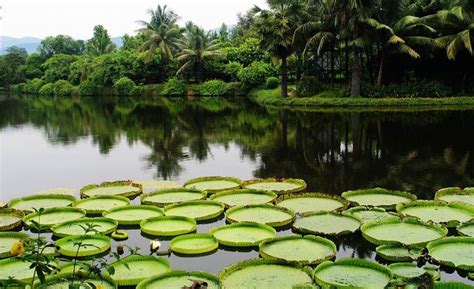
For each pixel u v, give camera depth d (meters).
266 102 32.06
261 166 13.76
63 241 7.58
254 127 21.50
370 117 22.80
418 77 29.84
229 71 43.81
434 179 11.72
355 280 6.18
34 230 8.55
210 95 42.78
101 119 26.73
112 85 50.12
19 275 6.45
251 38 46.34
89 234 7.90
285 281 6.26
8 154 16.80
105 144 18.34
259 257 7.33
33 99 47.78
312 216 8.66
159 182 11.77
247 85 41.59
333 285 5.82
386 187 11.12
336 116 23.70
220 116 26.42
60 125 24.59
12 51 80.50
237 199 9.81
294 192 10.52
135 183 11.08
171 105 35.00
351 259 6.60
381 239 7.52
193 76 47.50
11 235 7.98
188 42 46.62
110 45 60.53
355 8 26.17
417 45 27.69
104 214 8.93
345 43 30.00
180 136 19.72
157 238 8.11
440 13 26.30
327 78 32.66
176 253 7.49
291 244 7.45
